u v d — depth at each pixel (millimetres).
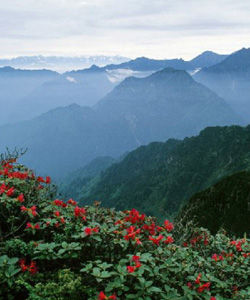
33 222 7355
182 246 8531
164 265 6301
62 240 6633
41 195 8016
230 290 6734
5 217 7070
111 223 7902
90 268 5672
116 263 6613
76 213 7309
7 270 5547
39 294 5180
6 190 7250
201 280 6402
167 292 5703
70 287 5211
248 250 8719
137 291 5711
